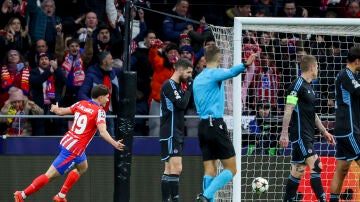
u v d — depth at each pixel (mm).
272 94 47688
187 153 45406
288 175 45812
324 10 57781
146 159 45469
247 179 45562
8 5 50469
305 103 38406
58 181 45344
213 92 35344
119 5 53531
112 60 47562
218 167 40531
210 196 34812
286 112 37875
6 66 47562
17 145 44656
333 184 39344
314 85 48875
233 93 39531
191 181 45375
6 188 44531
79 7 53844
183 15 53875
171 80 39062
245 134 46062
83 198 45062
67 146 39438
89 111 39406
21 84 47281
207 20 55312
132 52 50219
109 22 51500
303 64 38531
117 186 38750
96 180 45031
